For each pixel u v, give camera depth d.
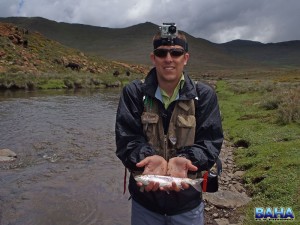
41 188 9.05
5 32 75.56
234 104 23.52
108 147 13.80
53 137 15.41
